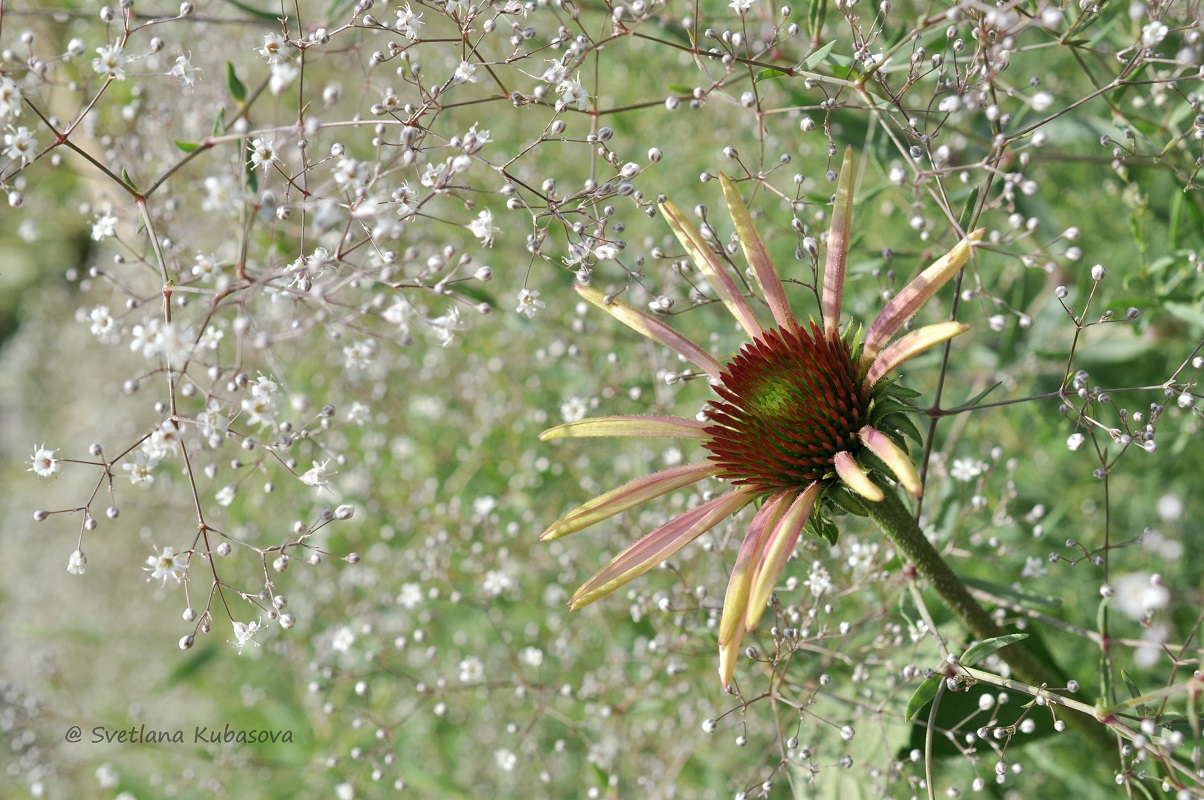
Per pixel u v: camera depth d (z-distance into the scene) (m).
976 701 2.67
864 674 2.79
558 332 3.94
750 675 3.44
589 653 4.23
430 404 4.64
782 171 4.28
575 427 2.45
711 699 3.55
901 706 2.77
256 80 4.57
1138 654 2.52
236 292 2.20
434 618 4.12
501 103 4.53
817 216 2.96
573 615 3.89
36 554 6.50
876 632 3.08
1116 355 3.67
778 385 2.33
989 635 2.44
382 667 3.54
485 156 4.65
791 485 2.29
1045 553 3.58
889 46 2.82
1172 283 2.96
